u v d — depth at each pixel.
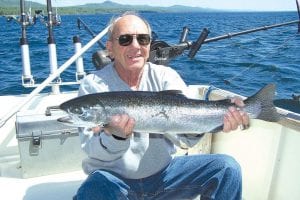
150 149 1.18
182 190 1.24
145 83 1.23
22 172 1.51
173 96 1.09
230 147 1.64
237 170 1.19
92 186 1.11
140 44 1.16
